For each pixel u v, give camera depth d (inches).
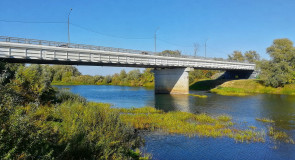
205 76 4018.2
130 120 831.1
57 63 1541.6
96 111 545.3
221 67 2640.3
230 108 1258.6
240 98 1814.7
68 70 5000.0
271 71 2405.3
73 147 327.3
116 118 593.3
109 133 452.4
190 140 623.8
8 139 232.5
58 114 529.3
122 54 1679.4
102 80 5054.1
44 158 250.5
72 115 477.4
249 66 3142.2
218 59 2731.3
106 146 377.4
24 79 693.3
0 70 869.8
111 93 2381.9
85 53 1473.9
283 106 1341.0
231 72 3560.5
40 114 486.9
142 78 4372.5
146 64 1859.0
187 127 745.0
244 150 556.7
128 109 1126.4
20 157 227.6
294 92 2155.5
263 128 776.9
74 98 949.2
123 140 496.4
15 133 246.8
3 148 223.6
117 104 1430.9
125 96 2027.6
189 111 1151.0
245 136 658.8
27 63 1437.0
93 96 2016.5
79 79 4849.9
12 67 1042.7
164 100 1676.9
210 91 2613.2
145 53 1892.2
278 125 828.6
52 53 1323.8
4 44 1131.3
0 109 259.9
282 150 558.9
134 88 3464.6
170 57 2046.0
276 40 2513.5
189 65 2247.8
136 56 1774.1
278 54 2346.2
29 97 653.3
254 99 1734.7
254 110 1186.0
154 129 726.5
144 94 2261.3
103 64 1720.0
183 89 2242.9
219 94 2210.9
